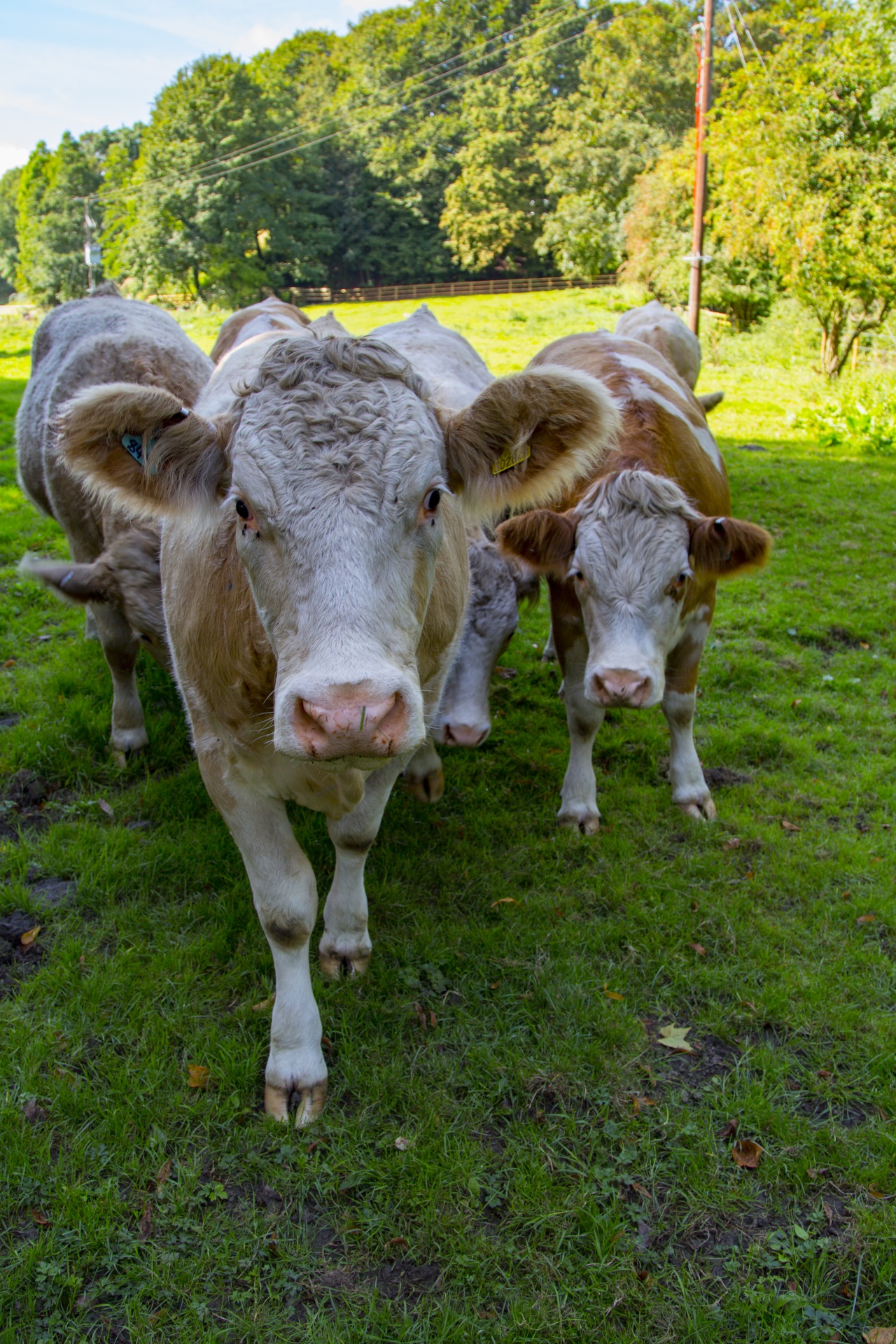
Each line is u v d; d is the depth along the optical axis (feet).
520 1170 9.40
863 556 28.48
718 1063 10.91
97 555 16.69
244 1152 9.59
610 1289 8.39
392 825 15.31
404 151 236.84
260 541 7.50
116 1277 8.43
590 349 17.54
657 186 120.06
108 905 13.14
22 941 12.42
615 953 12.63
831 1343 8.00
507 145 212.23
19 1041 10.76
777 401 62.08
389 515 7.24
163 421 8.07
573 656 14.84
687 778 15.79
